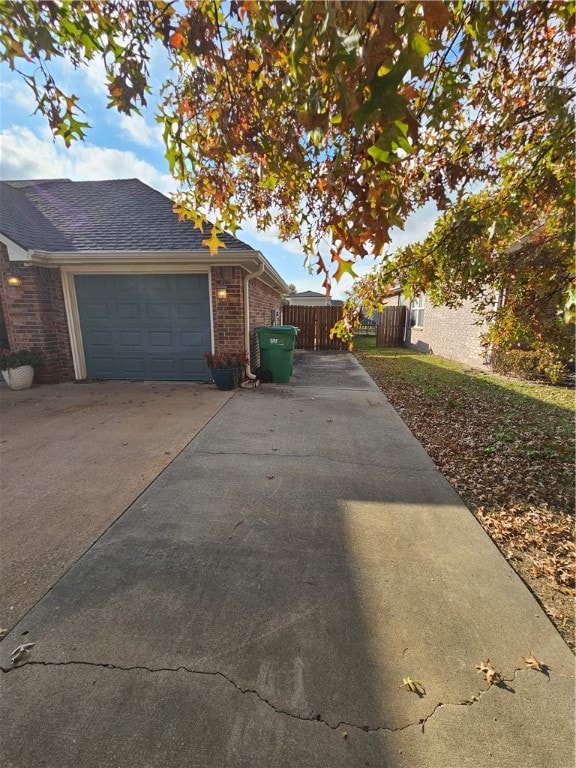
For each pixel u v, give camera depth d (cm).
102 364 762
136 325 739
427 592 199
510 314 259
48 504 286
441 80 157
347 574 212
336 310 1463
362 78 88
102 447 400
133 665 156
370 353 1379
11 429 457
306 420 502
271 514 274
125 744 128
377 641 169
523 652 164
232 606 188
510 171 228
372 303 279
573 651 165
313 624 178
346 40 84
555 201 206
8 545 237
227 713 138
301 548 235
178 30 133
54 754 125
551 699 144
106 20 131
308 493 305
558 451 404
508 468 361
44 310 710
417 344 1501
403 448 407
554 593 201
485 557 229
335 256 126
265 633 173
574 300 179
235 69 146
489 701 143
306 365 1039
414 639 170
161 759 124
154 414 521
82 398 612
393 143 91
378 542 242
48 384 720
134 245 689
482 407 584
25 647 163
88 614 182
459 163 228
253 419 502
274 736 131
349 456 382
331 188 122
